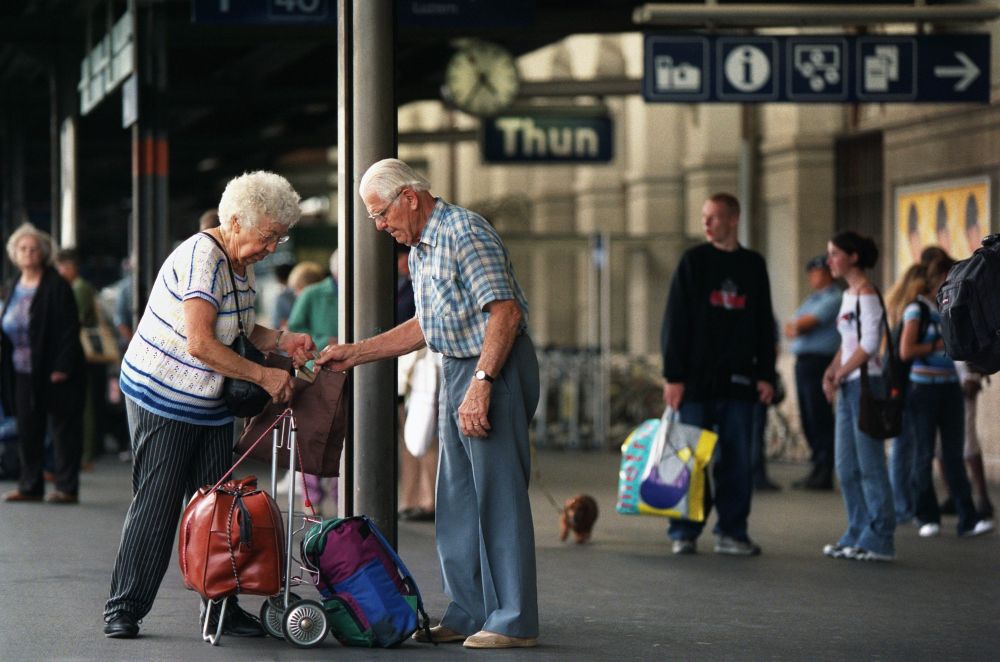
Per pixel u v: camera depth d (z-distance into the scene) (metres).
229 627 19.75
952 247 48.69
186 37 51.34
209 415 19.38
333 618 18.98
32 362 37.12
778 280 59.25
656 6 40.59
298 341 19.56
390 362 21.84
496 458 18.97
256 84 72.19
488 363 18.67
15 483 43.78
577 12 48.84
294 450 19.19
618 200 84.12
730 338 29.47
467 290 18.95
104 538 30.48
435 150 117.12
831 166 57.09
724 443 29.48
